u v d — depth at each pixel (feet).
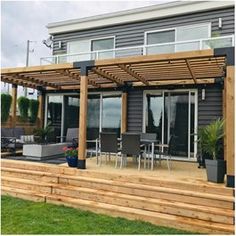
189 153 26.22
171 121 27.30
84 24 32.91
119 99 30.27
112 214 15.01
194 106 26.25
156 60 17.30
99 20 31.96
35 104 34.91
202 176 17.58
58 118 34.55
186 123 26.58
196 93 26.12
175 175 17.76
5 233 12.09
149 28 29.30
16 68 23.12
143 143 20.92
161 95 27.86
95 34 32.58
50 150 24.86
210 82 24.94
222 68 20.35
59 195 17.47
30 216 14.44
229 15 25.62
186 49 26.96
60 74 24.39
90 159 25.26
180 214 14.12
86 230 12.69
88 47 32.96
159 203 14.64
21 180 19.47
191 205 14.25
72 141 28.96
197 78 24.49
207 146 17.02
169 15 28.07
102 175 17.89
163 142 27.48
